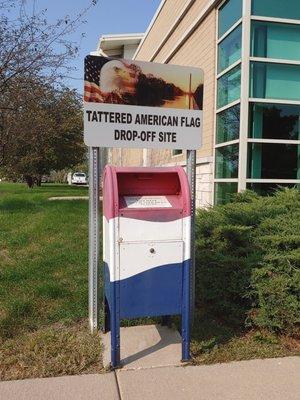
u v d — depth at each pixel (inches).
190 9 379.2
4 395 109.1
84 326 150.9
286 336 144.0
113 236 120.0
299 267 148.4
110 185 120.5
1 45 389.4
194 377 119.0
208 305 166.7
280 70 276.4
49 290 181.3
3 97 422.6
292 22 275.0
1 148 471.8
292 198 202.2
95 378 117.6
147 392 111.3
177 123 144.6
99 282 151.3
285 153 274.2
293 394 111.3
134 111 140.3
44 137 561.6
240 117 267.3
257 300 147.2
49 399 107.7
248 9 265.1
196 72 144.6
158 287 123.8
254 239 160.9
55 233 333.4
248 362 127.7
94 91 136.7
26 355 128.4
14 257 247.3
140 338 140.7
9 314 158.1
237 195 226.2
